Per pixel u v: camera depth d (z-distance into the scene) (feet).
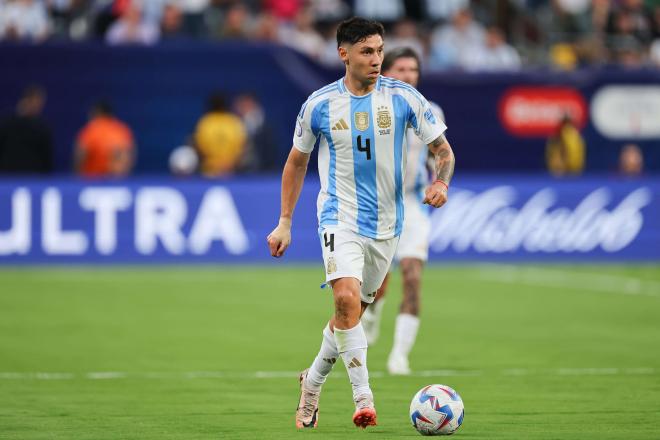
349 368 78.07
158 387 101.86
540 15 280.31
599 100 253.24
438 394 79.87
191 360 117.50
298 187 82.43
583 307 163.94
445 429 79.46
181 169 227.20
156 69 243.60
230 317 150.41
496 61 260.62
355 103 79.56
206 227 208.23
